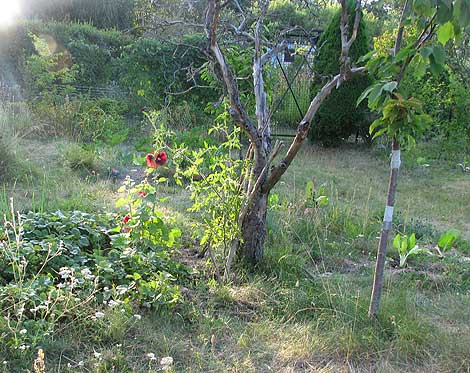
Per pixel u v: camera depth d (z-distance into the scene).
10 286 3.09
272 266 4.37
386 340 3.35
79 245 3.91
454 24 2.64
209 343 3.19
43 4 17.59
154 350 3.02
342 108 10.46
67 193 6.14
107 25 18.14
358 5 3.49
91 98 11.55
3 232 3.76
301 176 8.38
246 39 5.30
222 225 4.05
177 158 4.29
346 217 5.93
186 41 11.31
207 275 4.09
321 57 10.43
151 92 11.40
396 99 3.02
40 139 9.16
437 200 7.70
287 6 9.56
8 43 12.02
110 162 7.84
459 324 3.69
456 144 10.39
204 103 11.41
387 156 10.28
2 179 6.39
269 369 2.98
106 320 3.14
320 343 3.21
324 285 3.96
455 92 10.28
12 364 2.70
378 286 3.49
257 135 4.09
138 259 3.76
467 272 4.70
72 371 2.72
